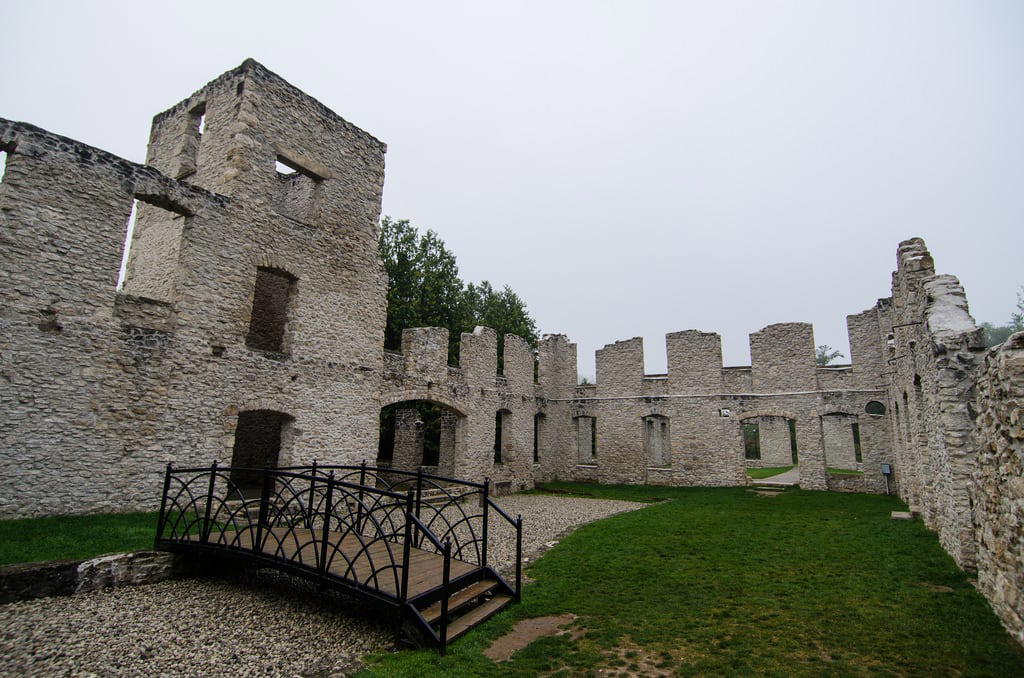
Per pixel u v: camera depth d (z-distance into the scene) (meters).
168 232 12.16
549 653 4.94
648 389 22.56
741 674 4.42
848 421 28.38
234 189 11.76
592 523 12.30
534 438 24.36
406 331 16.27
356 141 14.92
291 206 15.45
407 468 21.28
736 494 18.00
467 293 31.09
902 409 13.57
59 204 9.16
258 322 15.62
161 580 6.98
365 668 4.75
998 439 5.45
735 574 7.50
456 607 5.69
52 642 5.06
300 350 12.80
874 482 18.28
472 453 18.28
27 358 8.61
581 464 24.34
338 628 5.67
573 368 24.56
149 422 9.92
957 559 7.11
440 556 7.00
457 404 17.69
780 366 20.42
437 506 15.12
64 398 8.95
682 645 5.07
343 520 6.45
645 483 22.12
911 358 10.73
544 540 10.66
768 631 5.34
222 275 11.35
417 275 25.53
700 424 21.41
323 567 5.88
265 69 12.65
